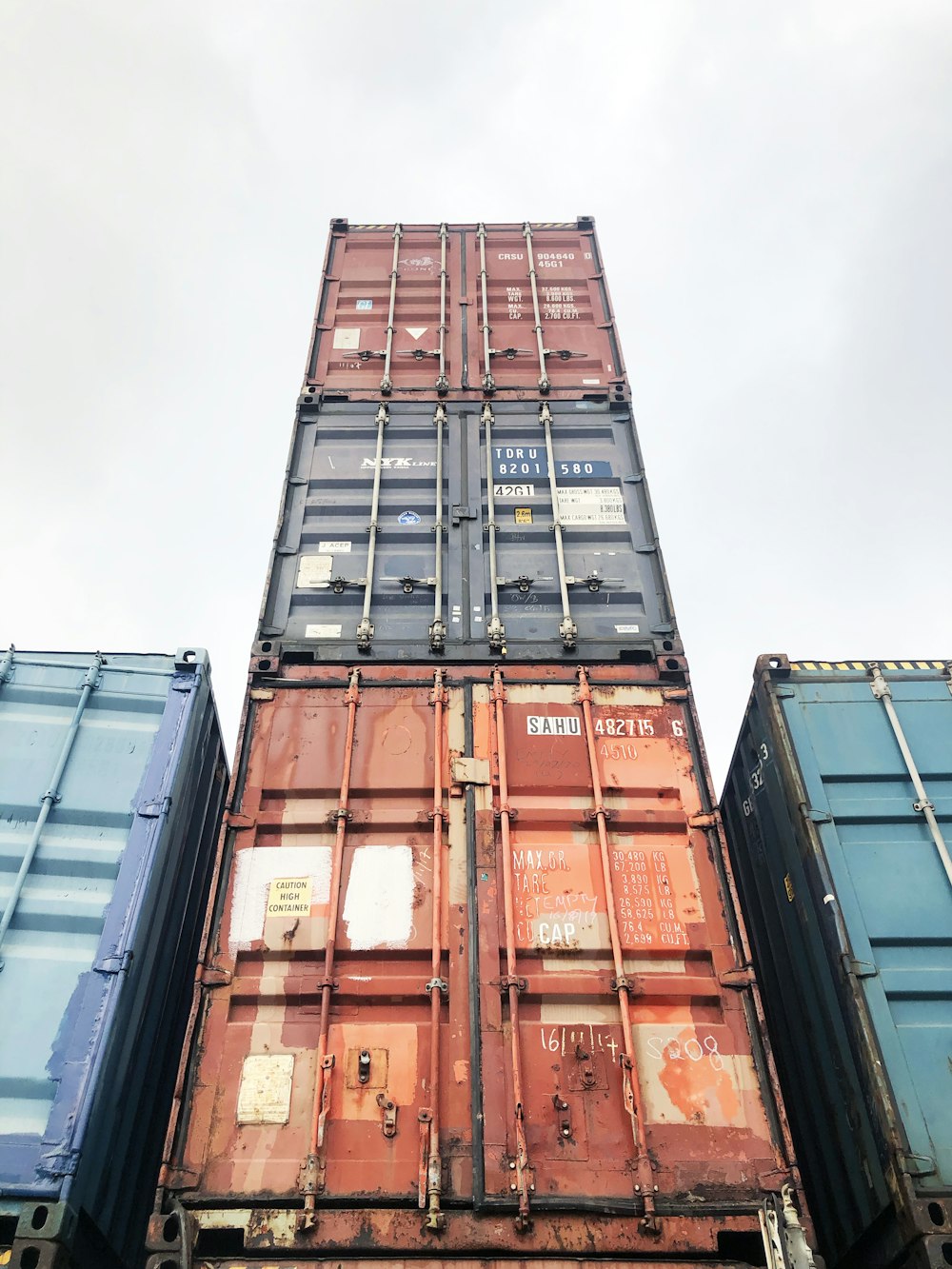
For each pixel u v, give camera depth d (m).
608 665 7.35
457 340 10.32
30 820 6.03
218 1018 5.52
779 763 6.61
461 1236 4.83
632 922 5.90
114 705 6.60
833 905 5.82
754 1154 5.12
